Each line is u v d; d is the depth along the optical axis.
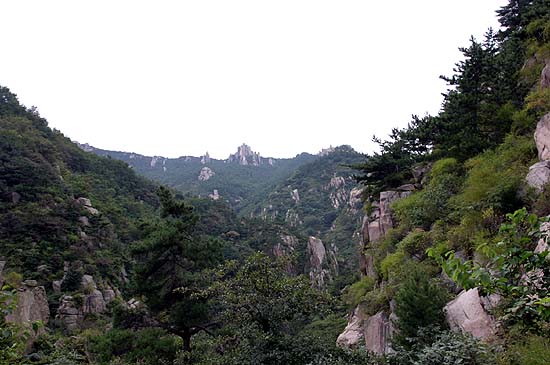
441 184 14.76
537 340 6.18
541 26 15.98
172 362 14.65
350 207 93.38
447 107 18.48
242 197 146.75
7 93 71.12
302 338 9.19
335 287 41.00
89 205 47.72
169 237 16.31
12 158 45.50
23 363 4.79
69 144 70.00
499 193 10.20
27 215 38.69
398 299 9.56
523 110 13.88
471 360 6.16
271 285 9.62
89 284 35.19
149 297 16.39
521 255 3.51
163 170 183.62
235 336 10.68
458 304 8.88
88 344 16.48
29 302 17.91
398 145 21.89
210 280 11.50
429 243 12.84
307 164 134.62
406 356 7.61
